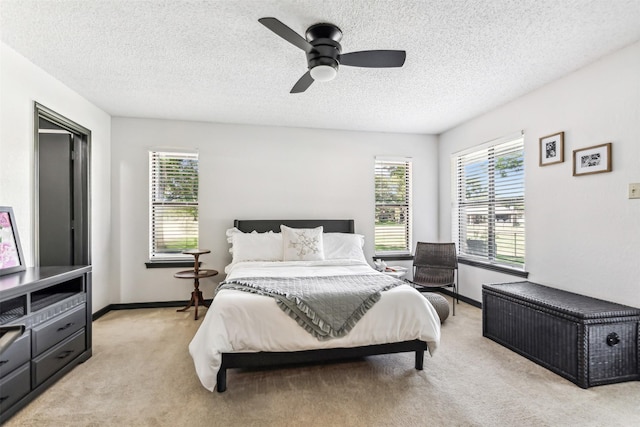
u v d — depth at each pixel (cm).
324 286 240
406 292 235
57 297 232
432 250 418
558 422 176
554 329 232
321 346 212
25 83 247
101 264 363
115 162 388
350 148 452
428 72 275
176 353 264
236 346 201
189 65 262
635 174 229
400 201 475
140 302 394
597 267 256
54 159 328
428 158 480
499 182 370
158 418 179
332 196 446
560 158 285
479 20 202
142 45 231
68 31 213
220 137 414
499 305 286
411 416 181
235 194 418
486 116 381
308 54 216
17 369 183
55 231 328
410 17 199
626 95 234
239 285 239
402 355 262
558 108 289
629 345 220
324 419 179
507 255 359
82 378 222
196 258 367
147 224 396
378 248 464
